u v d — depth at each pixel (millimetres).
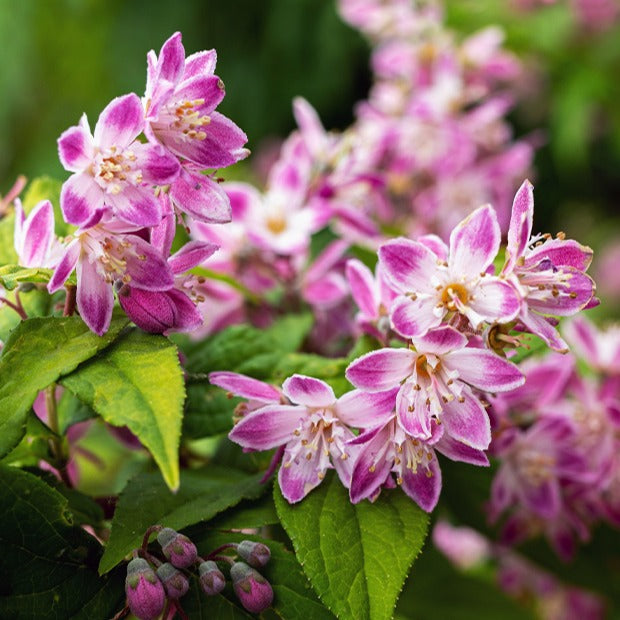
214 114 229
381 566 223
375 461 229
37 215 235
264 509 238
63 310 237
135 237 226
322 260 306
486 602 308
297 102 324
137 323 226
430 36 421
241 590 223
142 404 213
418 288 231
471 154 386
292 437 233
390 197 396
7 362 220
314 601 227
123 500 236
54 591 221
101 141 221
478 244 229
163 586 220
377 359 228
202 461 272
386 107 411
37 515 222
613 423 287
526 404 278
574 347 301
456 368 229
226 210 228
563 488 282
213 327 302
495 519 277
